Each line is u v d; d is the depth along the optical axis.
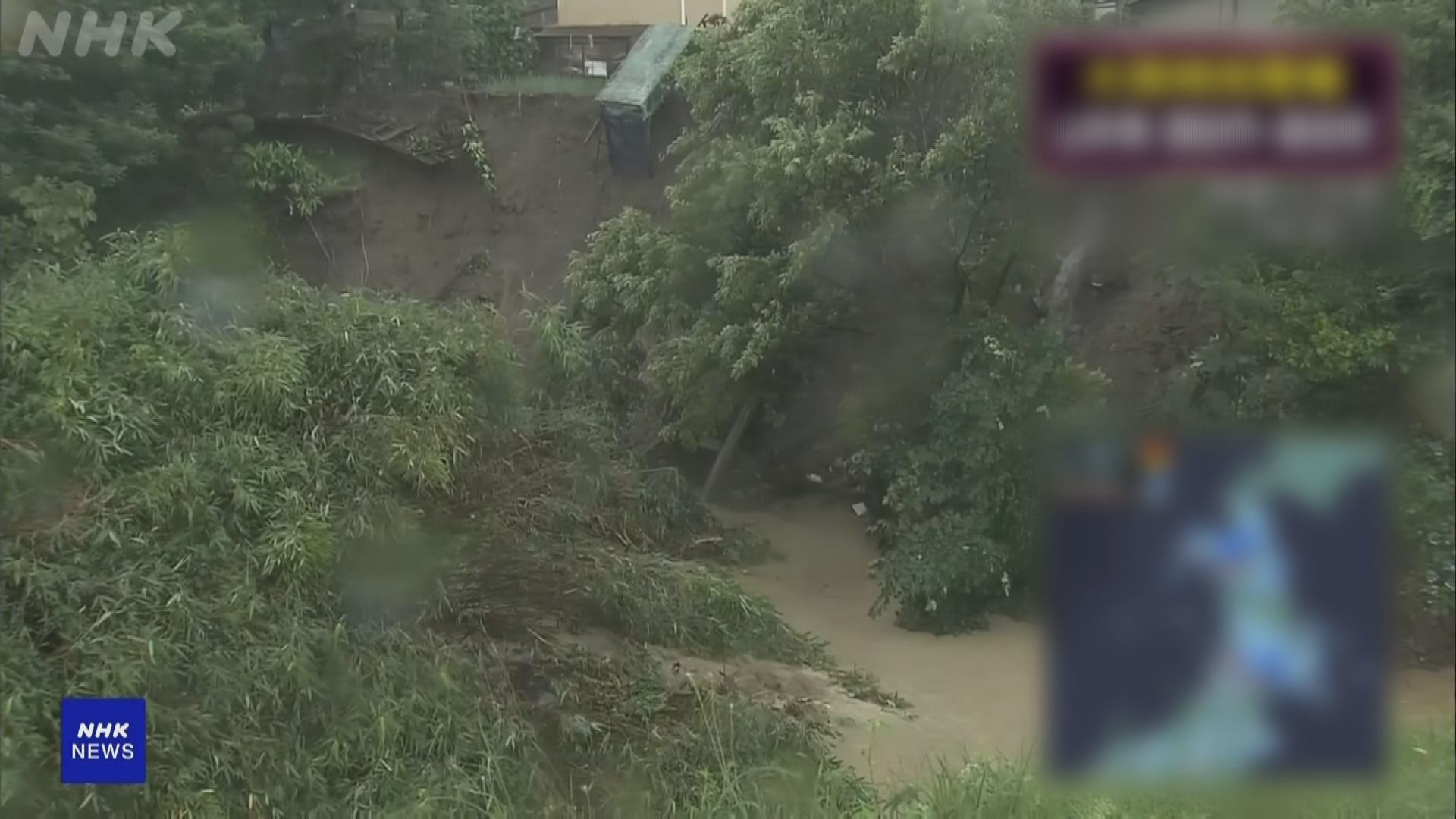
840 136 7.86
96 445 5.06
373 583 5.38
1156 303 6.86
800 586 8.09
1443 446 4.67
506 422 6.45
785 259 8.45
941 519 7.67
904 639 7.20
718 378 9.00
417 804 4.65
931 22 7.51
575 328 7.41
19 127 8.85
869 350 8.75
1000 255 7.73
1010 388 7.60
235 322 5.92
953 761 5.12
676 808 4.99
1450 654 4.28
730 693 5.78
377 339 6.03
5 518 4.86
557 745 5.35
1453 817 3.83
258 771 4.64
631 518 7.24
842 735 5.63
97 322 5.50
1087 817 4.07
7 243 7.25
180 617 4.72
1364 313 5.38
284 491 5.26
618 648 6.08
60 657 4.56
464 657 5.43
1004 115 7.11
